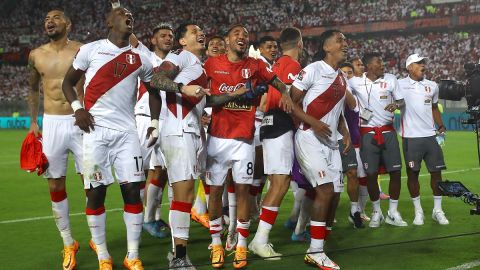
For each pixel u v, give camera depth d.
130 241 4.73
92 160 4.59
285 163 5.05
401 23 31.53
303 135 4.94
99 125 4.61
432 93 6.74
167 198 8.80
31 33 39.06
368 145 6.59
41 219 7.20
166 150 4.80
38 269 4.95
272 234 6.27
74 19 38.50
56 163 5.06
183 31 5.15
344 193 9.00
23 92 35.78
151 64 4.82
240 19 35.31
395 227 6.55
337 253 5.36
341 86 4.97
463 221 6.79
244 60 4.95
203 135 5.04
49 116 5.09
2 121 31.17
